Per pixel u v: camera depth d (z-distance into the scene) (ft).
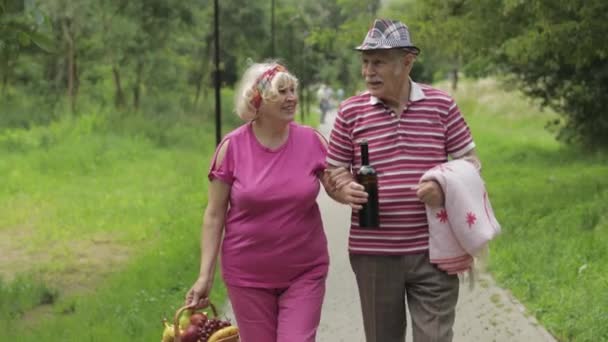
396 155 13.50
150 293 24.68
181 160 66.95
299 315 13.32
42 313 24.63
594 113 64.75
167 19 89.86
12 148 68.54
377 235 13.69
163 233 37.73
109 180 56.39
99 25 87.45
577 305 21.70
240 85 13.43
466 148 13.76
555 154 67.82
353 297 24.81
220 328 13.23
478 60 64.54
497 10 43.39
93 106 90.43
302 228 13.44
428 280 13.66
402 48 13.25
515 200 41.73
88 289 28.04
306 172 13.46
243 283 13.55
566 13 38.75
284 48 129.80
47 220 42.01
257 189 13.24
